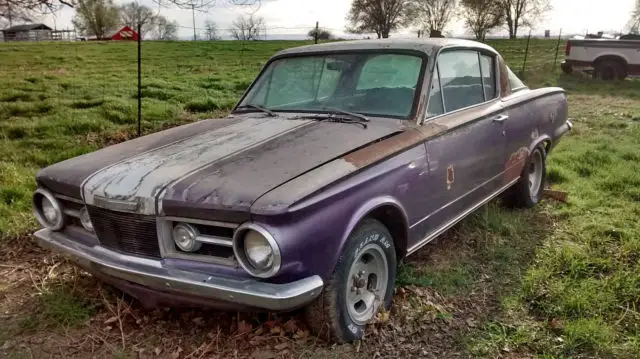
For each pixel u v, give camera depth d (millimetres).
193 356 2949
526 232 4773
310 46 4430
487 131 4250
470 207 4172
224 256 2709
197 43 36781
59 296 3529
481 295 3650
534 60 23984
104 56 25219
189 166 2945
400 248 3447
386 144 3236
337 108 3842
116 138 8477
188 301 2852
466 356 2982
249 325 3150
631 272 3867
